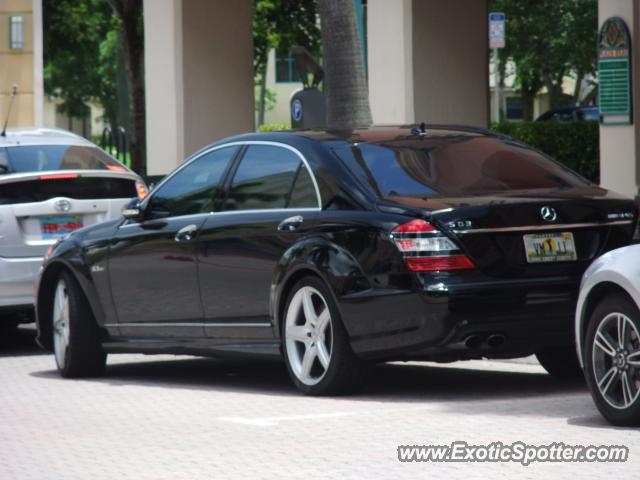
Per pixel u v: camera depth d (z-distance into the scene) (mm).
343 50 22266
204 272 15023
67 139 21172
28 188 19734
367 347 13195
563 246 13172
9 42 42625
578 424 11523
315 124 24016
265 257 14211
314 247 13570
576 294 13062
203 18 33406
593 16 71062
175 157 33312
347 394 13758
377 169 13805
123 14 38000
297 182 14195
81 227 20016
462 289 12727
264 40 46375
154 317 15836
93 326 16719
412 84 27422
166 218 15766
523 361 16609
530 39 72500
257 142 14977
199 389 15070
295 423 12125
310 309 13758
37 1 42562
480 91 28391
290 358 14008
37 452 11328
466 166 14055
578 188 13984
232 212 14867
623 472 9602
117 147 36500
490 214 12922
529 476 9555
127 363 18438
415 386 14492
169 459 10711
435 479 9555
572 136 43031
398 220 13008
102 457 10945
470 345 12844
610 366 11414
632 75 24219
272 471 10062
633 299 11008
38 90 42688
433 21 27688
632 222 13523
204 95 33500
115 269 16281
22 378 17000
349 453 10625
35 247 19672
